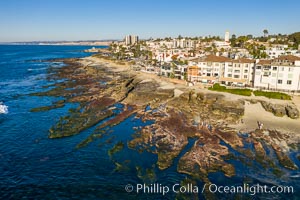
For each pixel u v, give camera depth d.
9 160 50.72
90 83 128.12
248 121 69.94
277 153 52.06
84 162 49.91
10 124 69.75
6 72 172.00
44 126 68.31
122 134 62.66
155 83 119.75
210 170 45.81
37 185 42.97
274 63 94.00
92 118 73.25
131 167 47.78
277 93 87.94
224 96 90.12
